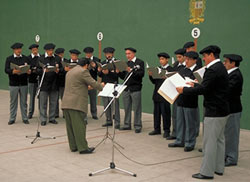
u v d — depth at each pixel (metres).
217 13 7.72
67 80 5.40
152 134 6.79
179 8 8.42
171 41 8.65
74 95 5.29
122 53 9.80
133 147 5.88
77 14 10.95
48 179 4.33
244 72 7.38
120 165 4.92
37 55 8.58
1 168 4.74
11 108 7.66
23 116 7.75
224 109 4.18
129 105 7.16
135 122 7.05
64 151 5.60
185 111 5.61
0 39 13.99
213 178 4.42
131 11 9.48
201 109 8.03
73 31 11.12
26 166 4.83
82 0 10.74
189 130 5.64
